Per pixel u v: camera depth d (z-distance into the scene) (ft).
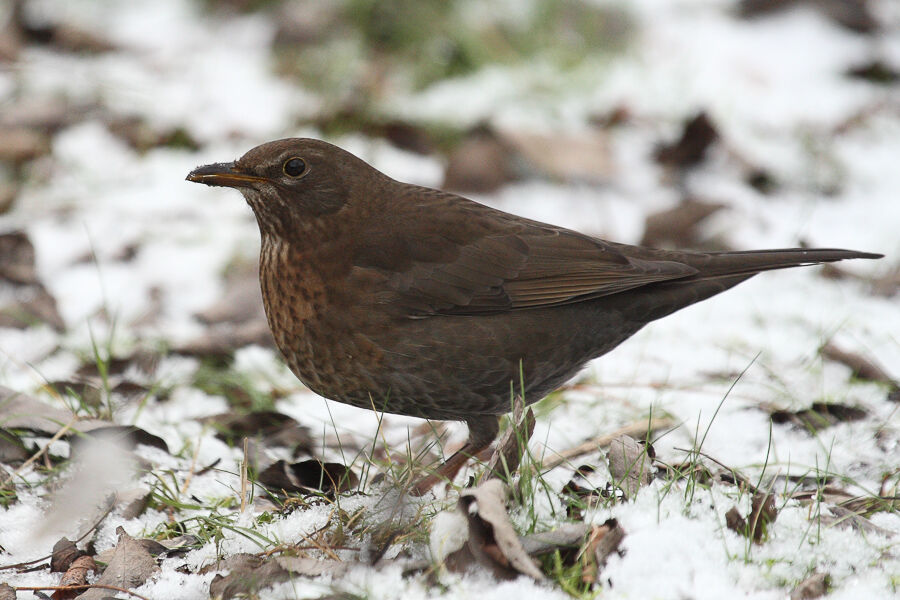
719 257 31.17
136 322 39.42
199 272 43.24
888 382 34.65
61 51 59.62
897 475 28.19
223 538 25.62
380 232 29.55
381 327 29.14
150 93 54.34
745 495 25.86
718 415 32.86
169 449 31.17
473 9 57.77
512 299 29.81
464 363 29.63
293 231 29.43
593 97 54.13
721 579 22.94
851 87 56.39
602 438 30.40
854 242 44.11
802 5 61.87
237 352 37.99
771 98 55.01
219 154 50.85
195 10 63.36
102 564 25.13
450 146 51.29
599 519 24.73
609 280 30.22
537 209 47.14
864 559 23.95
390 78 55.11
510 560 23.09
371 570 23.71
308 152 29.35
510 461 26.25
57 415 31.04
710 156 49.98
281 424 32.91
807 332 38.19
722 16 61.87
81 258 43.78
